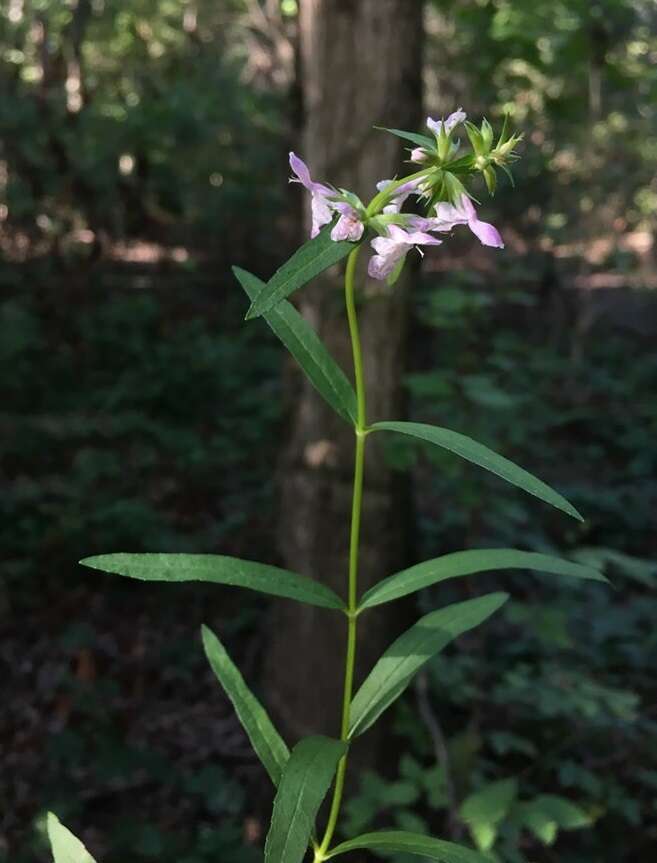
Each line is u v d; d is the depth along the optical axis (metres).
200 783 3.62
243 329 10.00
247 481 6.38
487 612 1.36
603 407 8.09
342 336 3.25
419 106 3.15
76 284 10.15
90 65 12.61
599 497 6.13
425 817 3.25
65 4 10.91
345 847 1.22
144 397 7.60
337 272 3.22
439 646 1.34
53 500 5.63
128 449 6.68
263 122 12.62
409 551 3.51
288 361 3.51
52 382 7.86
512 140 1.14
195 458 6.38
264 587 1.24
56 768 3.70
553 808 2.56
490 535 4.82
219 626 4.72
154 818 3.52
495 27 5.59
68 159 10.76
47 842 3.32
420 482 5.41
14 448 6.32
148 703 4.16
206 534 5.53
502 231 10.27
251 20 12.61
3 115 10.23
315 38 3.12
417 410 3.78
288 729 3.54
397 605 3.51
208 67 12.93
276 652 3.64
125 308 9.66
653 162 9.86
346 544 3.43
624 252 10.02
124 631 4.66
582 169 9.56
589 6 5.64
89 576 5.04
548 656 4.04
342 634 3.45
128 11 11.98
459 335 3.71
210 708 4.15
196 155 12.46
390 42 3.05
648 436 7.41
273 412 7.18
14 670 4.32
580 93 6.97
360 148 3.09
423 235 1.12
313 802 1.08
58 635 4.60
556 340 9.39
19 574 4.91
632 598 4.86
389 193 1.14
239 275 1.26
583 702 3.09
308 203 3.23
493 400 3.20
